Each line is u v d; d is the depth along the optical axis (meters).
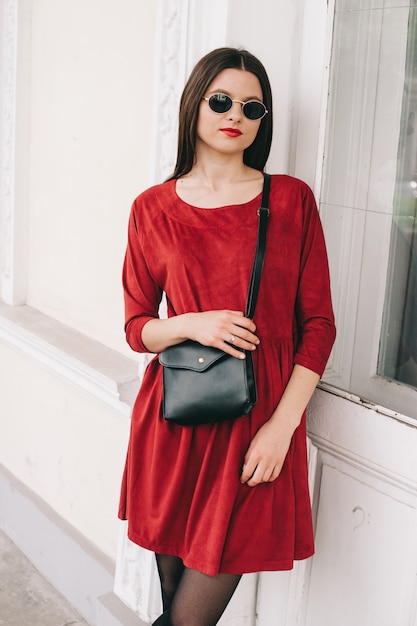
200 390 1.67
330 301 1.77
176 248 1.76
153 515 1.81
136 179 2.51
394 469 1.84
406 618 1.85
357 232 1.96
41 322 3.04
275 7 1.98
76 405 2.80
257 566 1.72
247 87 1.69
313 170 2.02
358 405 1.92
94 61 2.66
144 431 1.87
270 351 1.72
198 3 2.02
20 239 3.21
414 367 1.84
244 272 1.71
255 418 1.71
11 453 3.29
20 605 2.86
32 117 3.07
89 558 2.74
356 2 1.88
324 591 2.07
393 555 1.88
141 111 2.45
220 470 1.72
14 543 3.24
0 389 3.33
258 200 1.74
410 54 1.80
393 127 1.85
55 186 2.97
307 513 1.79
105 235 2.70
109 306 2.73
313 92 2.00
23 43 3.02
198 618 1.79
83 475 2.81
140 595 2.41
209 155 1.77
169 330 1.73
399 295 1.88
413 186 1.83
